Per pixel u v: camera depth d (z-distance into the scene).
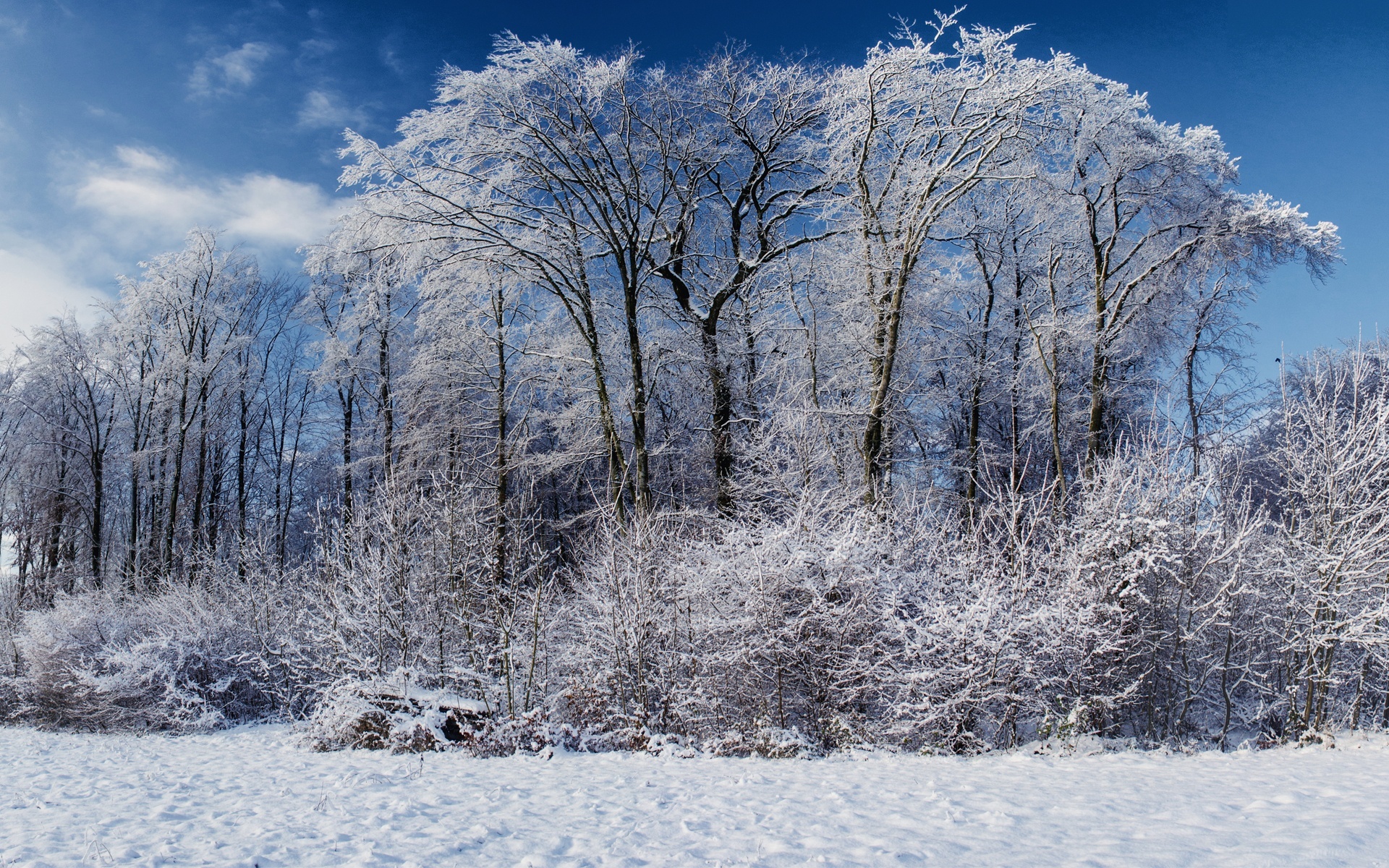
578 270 16.81
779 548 9.45
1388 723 10.54
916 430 20.91
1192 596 9.73
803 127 17.84
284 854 4.12
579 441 18.09
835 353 16.97
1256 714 10.04
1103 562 9.23
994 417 22.83
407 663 10.99
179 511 26.23
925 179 13.78
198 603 13.70
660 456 20.66
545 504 26.34
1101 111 15.59
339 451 29.52
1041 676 8.73
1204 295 18.36
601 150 16.62
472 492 15.13
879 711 9.43
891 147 15.31
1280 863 3.52
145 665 12.25
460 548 12.66
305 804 5.57
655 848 4.18
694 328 17.56
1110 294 17.06
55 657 13.01
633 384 16.59
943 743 8.58
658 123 17.06
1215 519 9.70
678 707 9.58
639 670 9.73
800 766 7.44
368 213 15.48
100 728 12.31
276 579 14.14
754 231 19.02
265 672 12.65
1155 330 17.33
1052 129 14.09
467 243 16.33
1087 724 8.85
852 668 9.01
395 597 11.51
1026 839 4.21
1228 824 4.48
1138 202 16.64
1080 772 6.75
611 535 10.46
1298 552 10.17
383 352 23.64
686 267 19.66
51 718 13.36
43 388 24.78
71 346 24.17
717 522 11.57
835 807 5.21
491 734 8.77
